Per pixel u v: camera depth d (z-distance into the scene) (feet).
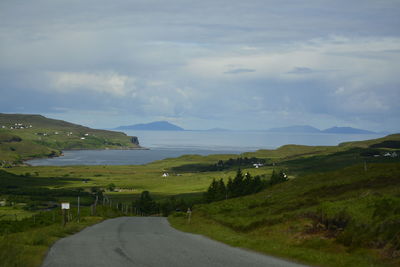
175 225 162.61
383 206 81.00
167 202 491.31
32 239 84.43
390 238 67.77
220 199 442.50
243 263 60.54
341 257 64.08
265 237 98.43
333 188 184.85
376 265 58.34
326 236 84.58
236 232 121.60
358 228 77.15
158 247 80.23
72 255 68.85
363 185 177.47
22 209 498.69
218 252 72.64
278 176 467.93
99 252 72.59
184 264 59.62
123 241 92.53
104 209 302.04
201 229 130.31
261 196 254.27
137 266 58.13
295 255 67.26
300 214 112.68
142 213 491.31
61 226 131.95
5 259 58.29
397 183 166.30
